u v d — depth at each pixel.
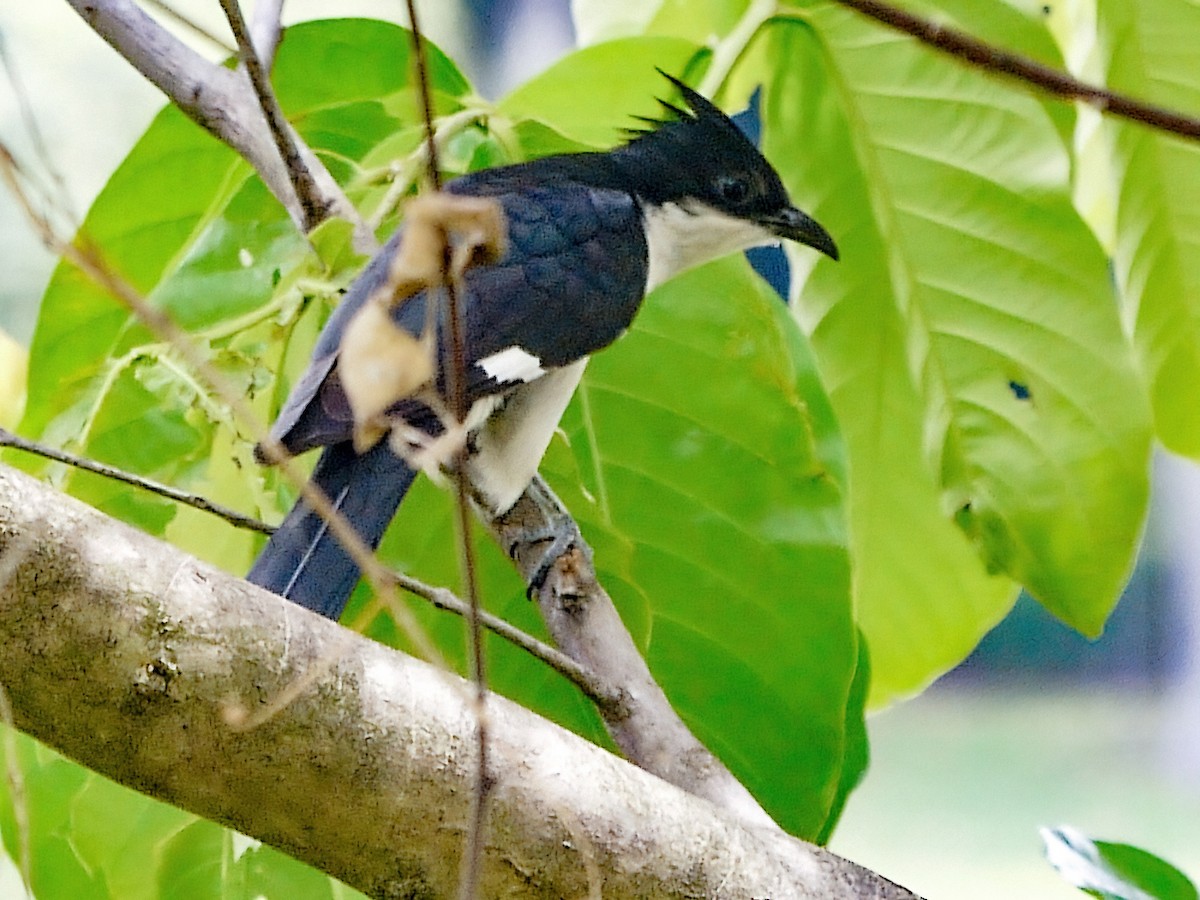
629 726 5.38
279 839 3.75
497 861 3.81
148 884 6.00
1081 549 7.23
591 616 6.06
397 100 6.88
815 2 7.12
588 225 6.70
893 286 7.58
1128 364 7.06
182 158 6.61
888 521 8.11
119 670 3.50
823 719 6.34
